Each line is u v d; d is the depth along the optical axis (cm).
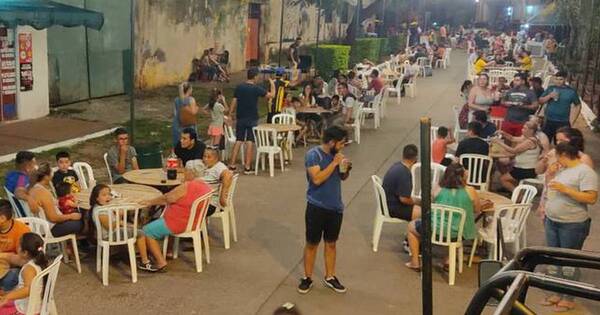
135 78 1886
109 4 1745
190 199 652
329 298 620
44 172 654
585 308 598
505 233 693
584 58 2128
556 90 1149
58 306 578
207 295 617
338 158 597
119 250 712
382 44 3297
